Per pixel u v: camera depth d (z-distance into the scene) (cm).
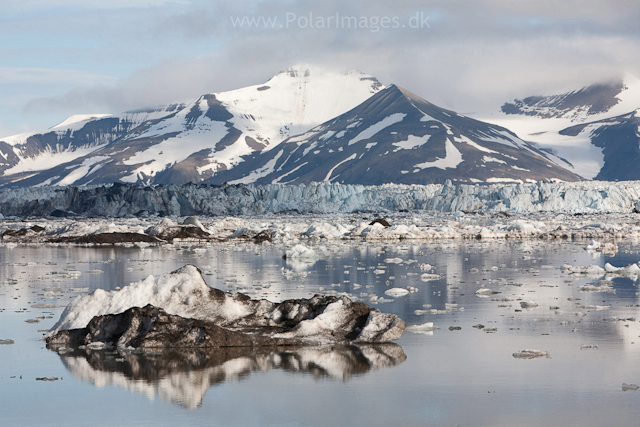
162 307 1873
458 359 1574
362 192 15700
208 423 1154
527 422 1151
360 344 1741
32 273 3384
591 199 13525
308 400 1277
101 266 3756
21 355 1639
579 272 3359
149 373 1477
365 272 3384
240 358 1606
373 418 1173
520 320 2044
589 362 1538
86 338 1756
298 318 1908
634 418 1166
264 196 15200
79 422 1162
